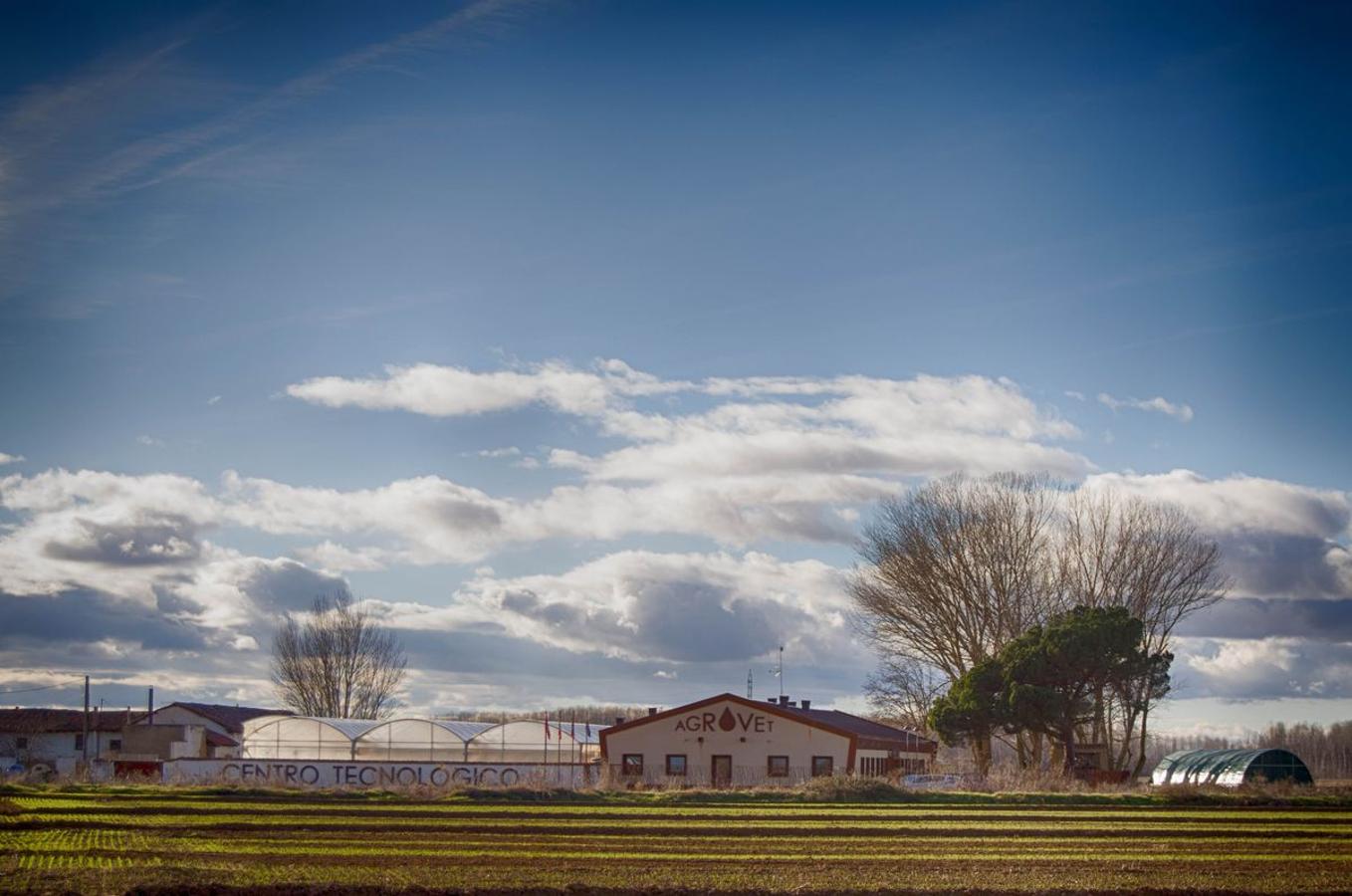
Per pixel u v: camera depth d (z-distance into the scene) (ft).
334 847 149.69
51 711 425.28
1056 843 159.74
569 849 149.38
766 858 142.51
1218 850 153.07
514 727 320.70
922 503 326.44
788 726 300.81
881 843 158.40
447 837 161.48
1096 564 322.55
